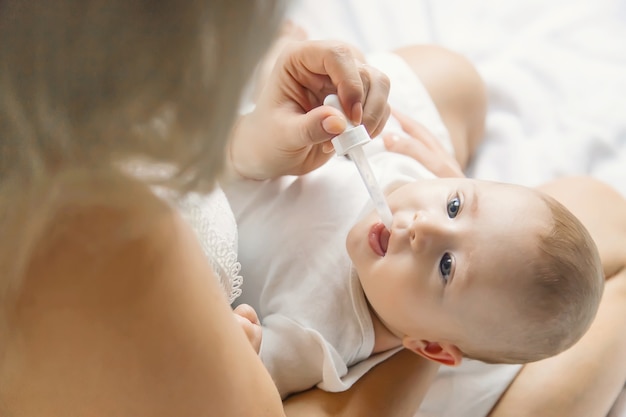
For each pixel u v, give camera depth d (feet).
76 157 1.22
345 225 3.01
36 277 1.38
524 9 4.68
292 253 2.96
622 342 3.15
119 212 1.39
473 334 2.78
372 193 2.72
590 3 4.68
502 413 3.06
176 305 1.57
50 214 1.31
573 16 4.61
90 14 1.09
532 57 4.42
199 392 1.70
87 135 1.20
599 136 4.03
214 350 1.70
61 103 1.15
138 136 1.24
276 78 2.76
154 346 1.56
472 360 3.08
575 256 2.71
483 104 4.05
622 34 4.54
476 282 2.70
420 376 2.92
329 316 2.89
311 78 2.71
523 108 4.24
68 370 1.54
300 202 3.05
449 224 2.77
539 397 3.05
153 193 1.44
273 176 3.10
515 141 4.11
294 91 2.77
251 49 1.20
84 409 1.63
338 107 2.57
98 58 1.13
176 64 1.16
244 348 1.87
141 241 1.45
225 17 1.15
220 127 1.23
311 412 2.71
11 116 1.14
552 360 3.11
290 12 1.26
